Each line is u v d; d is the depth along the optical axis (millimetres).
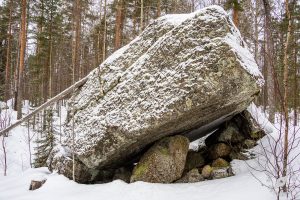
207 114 7207
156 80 7246
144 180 7559
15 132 19484
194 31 6977
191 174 7637
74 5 20516
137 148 7957
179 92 6773
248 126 8305
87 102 8688
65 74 30750
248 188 6039
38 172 9992
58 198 7238
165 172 7539
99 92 8430
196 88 6574
